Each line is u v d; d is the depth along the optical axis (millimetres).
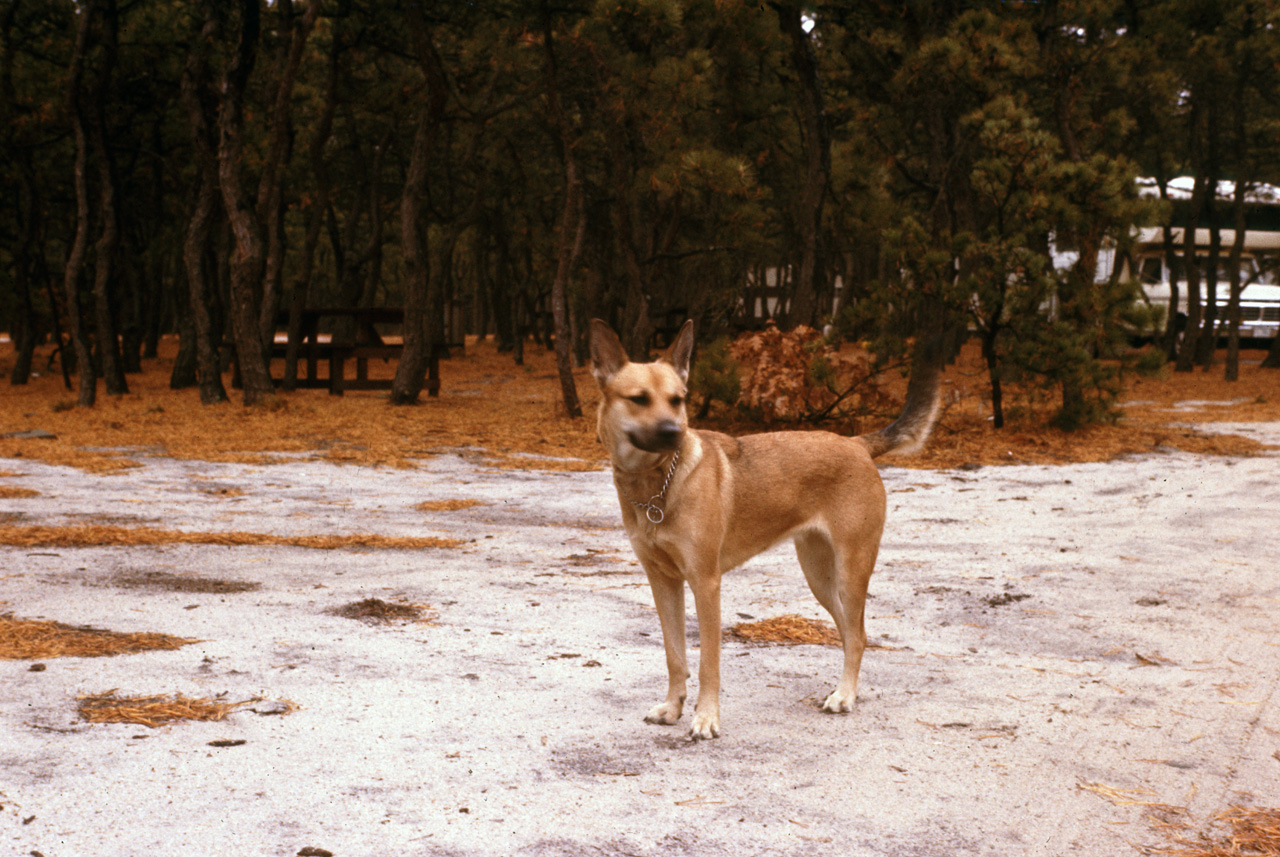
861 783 3709
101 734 3926
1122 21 23000
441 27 25344
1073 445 15641
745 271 28328
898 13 21109
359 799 3449
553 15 18297
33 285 29609
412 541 8242
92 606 5836
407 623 5781
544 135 31203
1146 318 16734
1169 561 7859
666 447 4008
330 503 10148
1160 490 11523
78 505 9328
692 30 18062
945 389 17406
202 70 20312
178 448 13906
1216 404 23234
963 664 5285
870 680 5000
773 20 17484
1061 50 20344
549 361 37625
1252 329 40469
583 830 3268
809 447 4684
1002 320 17078
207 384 20469
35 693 4348
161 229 29406
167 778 3547
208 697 4410
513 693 4648
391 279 65438
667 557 4316
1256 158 33188
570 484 12055
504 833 3230
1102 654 5473
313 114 29703
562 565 7570
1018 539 8797
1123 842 3270
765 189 17500
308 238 25797
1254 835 3330
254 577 6812
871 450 4977
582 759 3893
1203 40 24422
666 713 4359
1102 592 6879
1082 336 16625
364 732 4078
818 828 3324
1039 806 3529
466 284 63812
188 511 9305
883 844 3221
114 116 25875
